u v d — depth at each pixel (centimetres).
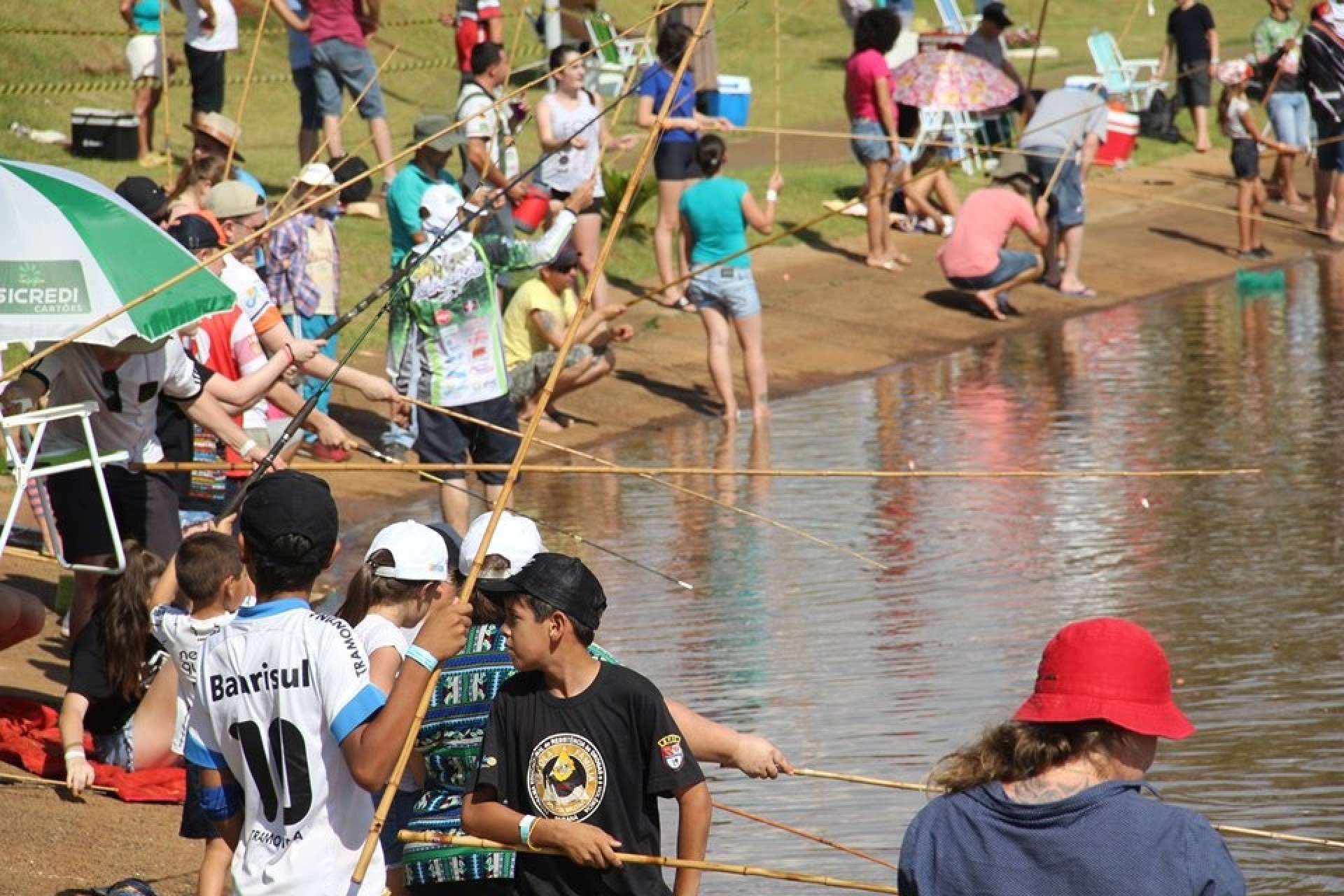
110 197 1235
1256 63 4144
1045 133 3350
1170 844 582
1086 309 3322
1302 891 1088
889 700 1428
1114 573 1767
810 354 2934
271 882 771
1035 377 2772
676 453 2364
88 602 1353
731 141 4338
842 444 2377
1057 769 607
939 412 2553
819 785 1269
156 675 1265
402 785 903
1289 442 2283
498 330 1805
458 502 1808
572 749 778
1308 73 3897
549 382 838
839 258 3481
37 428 1212
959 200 3856
